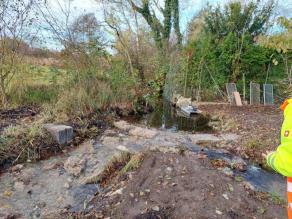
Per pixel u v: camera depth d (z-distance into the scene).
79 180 4.54
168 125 8.41
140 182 4.26
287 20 5.60
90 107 7.76
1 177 4.41
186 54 13.95
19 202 3.95
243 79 12.70
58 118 6.61
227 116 9.45
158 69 13.64
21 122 6.16
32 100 7.86
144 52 13.62
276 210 3.95
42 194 4.16
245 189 4.40
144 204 3.82
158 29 16.80
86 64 8.82
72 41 8.73
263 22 14.72
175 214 3.65
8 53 7.55
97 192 4.29
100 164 4.97
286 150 2.06
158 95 13.36
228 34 13.62
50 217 3.71
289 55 12.33
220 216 3.65
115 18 12.49
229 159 5.48
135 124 7.91
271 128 7.67
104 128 6.86
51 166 4.82
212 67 13.35
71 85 8.43
